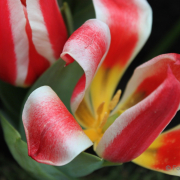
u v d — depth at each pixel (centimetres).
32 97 30
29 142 30
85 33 31
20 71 34
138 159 35
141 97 35
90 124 36
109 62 36
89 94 36
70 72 33
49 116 30
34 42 33
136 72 34
